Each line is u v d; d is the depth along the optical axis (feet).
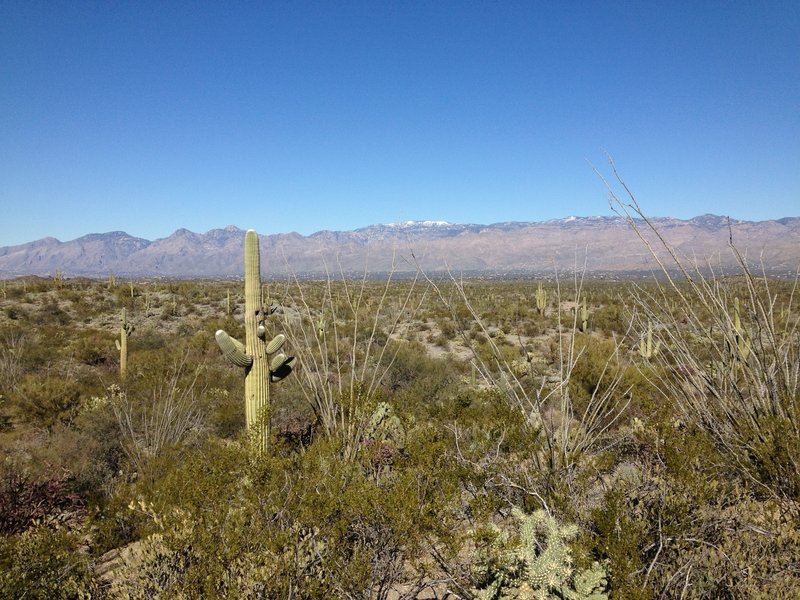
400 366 43.32
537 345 57.47
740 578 8.70
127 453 25.27
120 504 16.66
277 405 30.48
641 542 9.38
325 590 9.16
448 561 10.27
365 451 13.50
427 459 11.02
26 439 30.17
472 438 13.23
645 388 18.70
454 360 57.21
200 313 101.14
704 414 12.59
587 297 116.57
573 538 9.66
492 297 139.23
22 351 52.31
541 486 11.05
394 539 9.86
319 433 17.61
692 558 8.66
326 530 9.98
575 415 17.11
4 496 19.10
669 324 13.82
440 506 10.02
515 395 13.51
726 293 13.03
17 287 106.83
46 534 13.89
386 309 91.97
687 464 9.86
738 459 10.87
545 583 8.95
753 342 12.23
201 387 40.24
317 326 41.24
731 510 9.71
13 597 12.01
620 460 13.23
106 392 40.57
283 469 11.43
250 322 20.29
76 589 12.45
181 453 23.03
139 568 11.12
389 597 11.18
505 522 11.17
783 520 9.43
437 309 101.65
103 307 97.19
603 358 29.68
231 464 11.72
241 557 9.82
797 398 11.32
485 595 9.29
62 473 22.61
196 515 10.54
